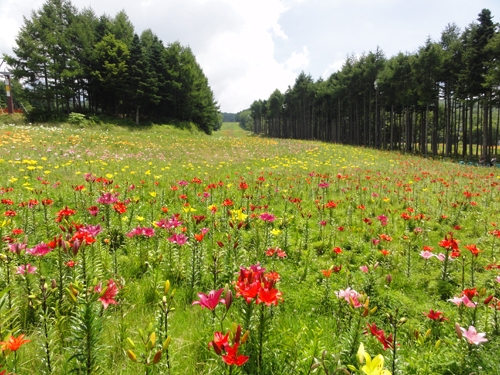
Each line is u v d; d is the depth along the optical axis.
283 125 69.44
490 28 24.64
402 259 4.73
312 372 1.92
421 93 28.31
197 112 47.84
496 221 6.70
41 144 14.83
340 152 22.81
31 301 2.51
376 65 36.41
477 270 4.34
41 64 31.59
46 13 34.72
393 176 12.64
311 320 2.88
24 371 1.93
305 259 4.46
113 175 9.68
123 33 41.34
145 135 24.94
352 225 6.35
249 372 2.00
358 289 3.39
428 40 28.66
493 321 2.74
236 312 2.60
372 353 2.21
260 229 5.46
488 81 22.42
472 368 2.12
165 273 3.66
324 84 46.59
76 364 1.86
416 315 3.03
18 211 5.40
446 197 8.41
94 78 34.28
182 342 2.33
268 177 11.05
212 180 9.92
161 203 6.85
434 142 31.58
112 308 2.76
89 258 3.22
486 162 24.64
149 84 36.34
